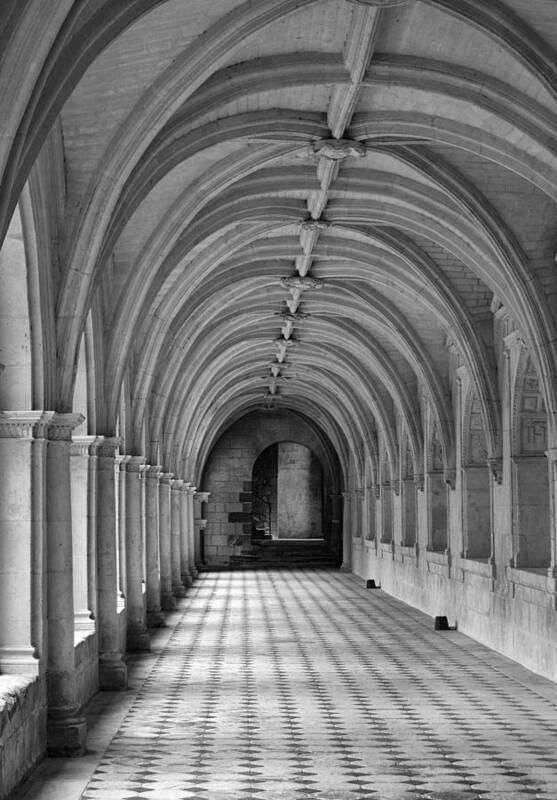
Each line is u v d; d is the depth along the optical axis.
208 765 9.84
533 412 17.48
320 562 44.62
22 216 9.59
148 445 21.48
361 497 38.22
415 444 25.73
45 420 10.09
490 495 19.11
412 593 26.83
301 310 24.25
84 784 9.09
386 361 25.33
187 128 11.70
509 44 10.45
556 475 15.11
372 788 9.07
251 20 9.80
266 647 18.53
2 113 6.67
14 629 9.98
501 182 14.37
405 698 13.58
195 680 14.84
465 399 20.61
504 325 17.70
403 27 10.88
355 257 18.94
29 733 9.41
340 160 14.30
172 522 29.36
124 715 12.24
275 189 15.24
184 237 15.30
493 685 14.68
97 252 10.80
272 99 12.54
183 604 26.92
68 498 10.60
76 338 10.75
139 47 9.81
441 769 9.77
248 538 45.34
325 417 41.84
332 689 14.20
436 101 12.38
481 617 19.50
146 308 14.93
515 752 10.49
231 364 31.19
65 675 10.39
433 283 18.14
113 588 14.12
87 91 10.16
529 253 14.87
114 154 10.52
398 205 16.08
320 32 11.00
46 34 6.59
